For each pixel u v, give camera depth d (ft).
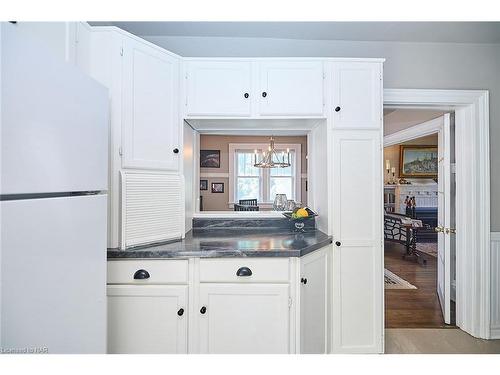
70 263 3.05
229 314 4.91
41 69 2.62
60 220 2.89
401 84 7.17
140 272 4.80
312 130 7.45
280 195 7.98
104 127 3.79
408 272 13.10
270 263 4.91
